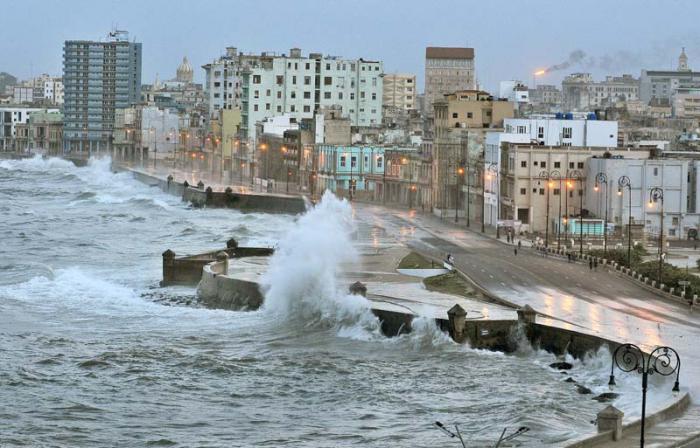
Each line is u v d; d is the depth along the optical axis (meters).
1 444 165.12
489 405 182.12
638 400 176.00
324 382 197.38
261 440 166.75
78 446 165.12
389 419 176.12
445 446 161.38
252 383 197.25
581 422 171.75
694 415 164.88
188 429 172.75
